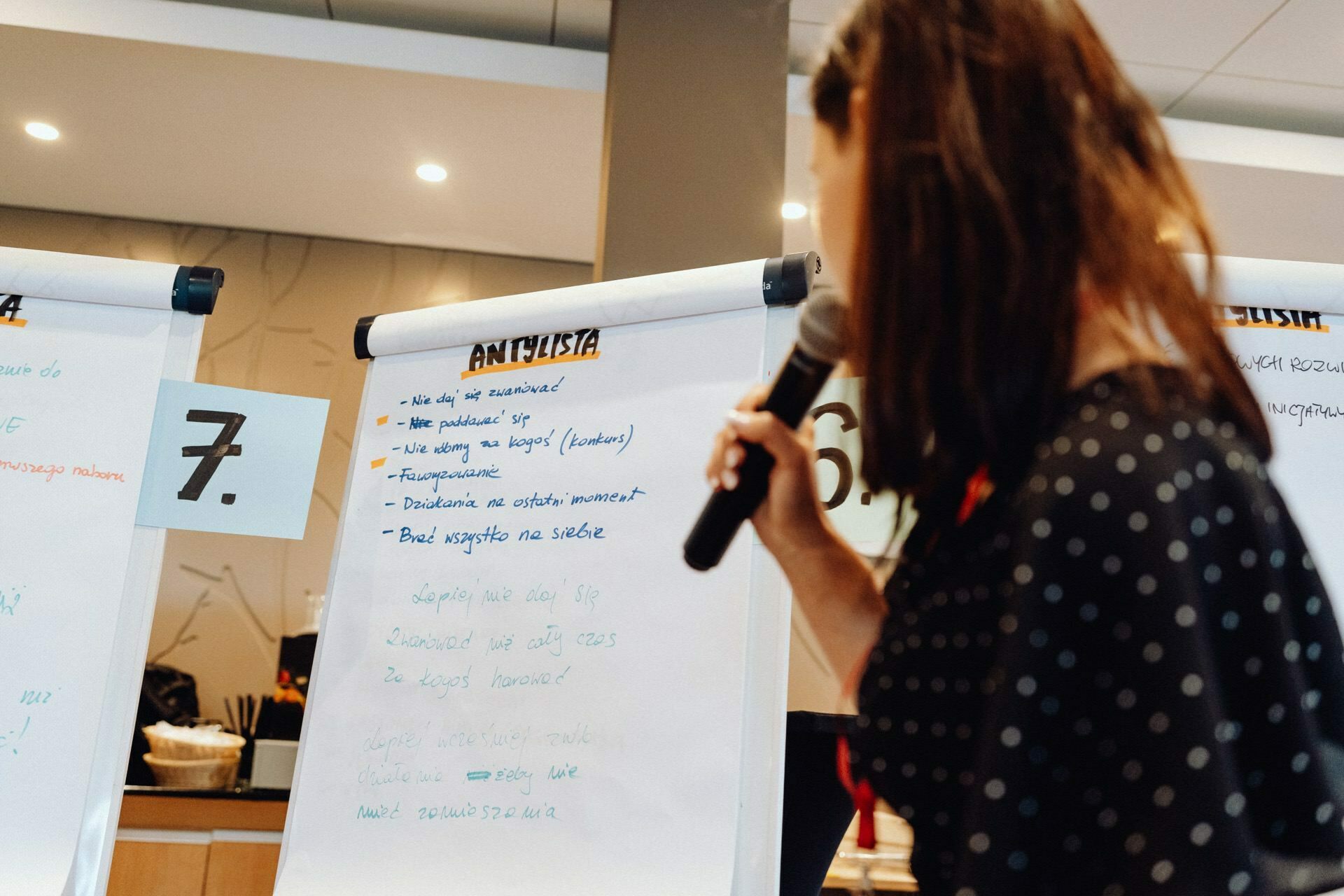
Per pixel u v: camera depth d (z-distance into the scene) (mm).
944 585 595
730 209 2533
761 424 929
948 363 588
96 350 1369
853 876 2549
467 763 1214
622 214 2496
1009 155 588
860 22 675
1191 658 490
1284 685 515
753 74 2615
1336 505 1281
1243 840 461
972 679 565
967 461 607
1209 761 471
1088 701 514
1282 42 2848
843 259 702
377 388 1465
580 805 1143
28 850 1186
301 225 3984
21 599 1271
